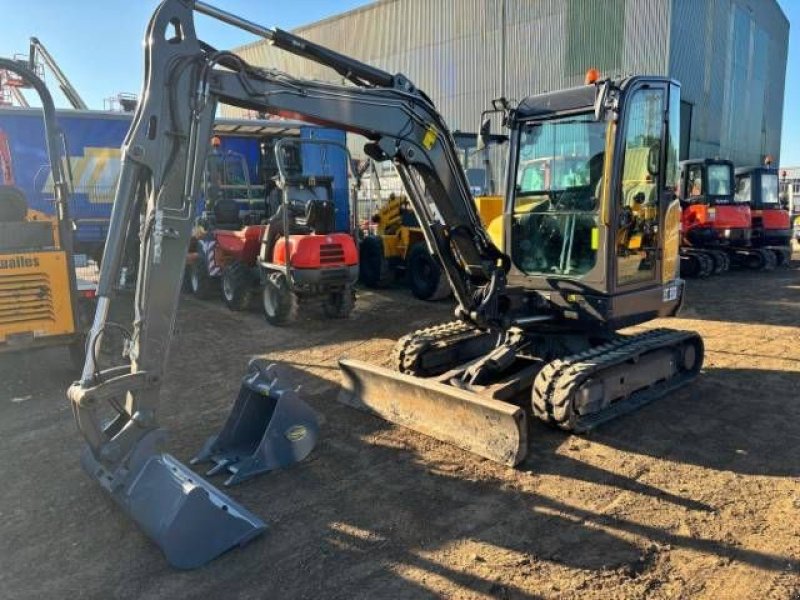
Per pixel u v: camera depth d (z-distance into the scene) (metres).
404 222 11.12
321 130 13.38
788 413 5.10
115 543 3.35
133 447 3.50
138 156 3.44
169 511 3.17
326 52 4.24
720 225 13.29
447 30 26.14
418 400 4.71
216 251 10.24
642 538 3.33
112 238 3.47
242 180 11.71
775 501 3.70
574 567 3.08
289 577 3.03
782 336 7.76
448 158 4.81
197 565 3.13
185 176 3.59
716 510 3.61
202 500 3.17
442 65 26.58
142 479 3.40
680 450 4.42
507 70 24.41
